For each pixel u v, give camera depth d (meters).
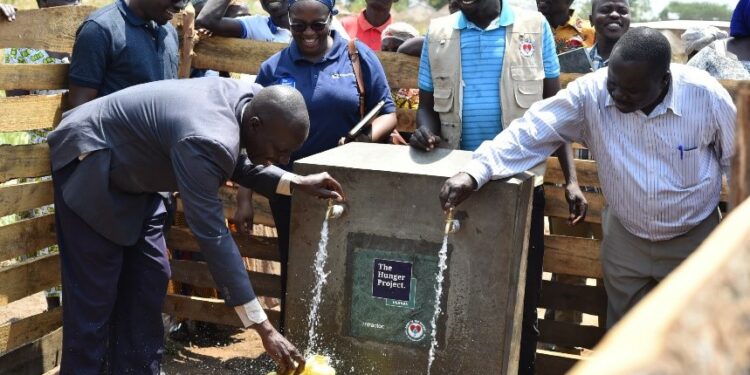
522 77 3.86
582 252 4.18
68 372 3.56
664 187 3.26
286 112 3.00
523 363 3.89
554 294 4.30
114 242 3.44
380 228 3.30
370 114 4.02
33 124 3.96
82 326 3.51
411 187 3.22
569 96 3.34
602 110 3.31
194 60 4.71
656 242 3.42
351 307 3.38
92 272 3.46
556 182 4.18
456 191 3.04
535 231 3.78
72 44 4.14
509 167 3.20
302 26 3.98
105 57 3.87
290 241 3.45
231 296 2.96
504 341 3.20
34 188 4.09
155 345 3.77
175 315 4.78
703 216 3.33
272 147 3.07
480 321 3.21
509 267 3.14
